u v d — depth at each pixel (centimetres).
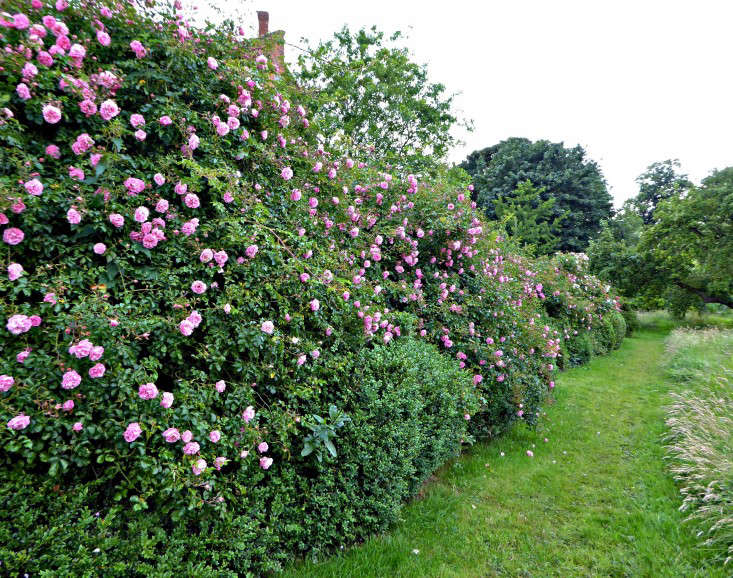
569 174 2341
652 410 537
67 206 181
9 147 179
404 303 394
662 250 1565
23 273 161
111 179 195
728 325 1541
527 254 967
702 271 1542
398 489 267
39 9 206
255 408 224
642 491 335
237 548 192
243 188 254
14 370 150
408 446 273
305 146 339
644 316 1928
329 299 281
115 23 233
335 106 877
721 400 423
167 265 209
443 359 355
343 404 252
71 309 166
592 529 281
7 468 148
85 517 154
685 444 380
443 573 227
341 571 219
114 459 162
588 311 955
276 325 248
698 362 680
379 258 360
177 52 238
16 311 156
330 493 235
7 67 180
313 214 322
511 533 274
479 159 2797
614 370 809
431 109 1159
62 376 155
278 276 251
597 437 451
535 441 437
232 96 278
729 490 291
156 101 230
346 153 416
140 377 171
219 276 234
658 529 282
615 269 1692
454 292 438
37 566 141
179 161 234
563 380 711
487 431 422
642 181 2845
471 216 459
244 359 227
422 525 273
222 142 264
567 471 369
